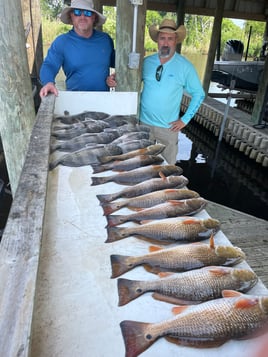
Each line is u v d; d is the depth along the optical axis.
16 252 0.97
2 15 2.75
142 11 2.98
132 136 2.42
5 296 0.81
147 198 1.66
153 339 0.95
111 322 1.00
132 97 2.98
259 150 7.34
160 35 2.75
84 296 1.08
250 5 10.67
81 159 2.04
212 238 1.28
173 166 2.01
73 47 2.90
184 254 1.26
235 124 8.20
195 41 29.39
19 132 3.17
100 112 2.89
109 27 23.61
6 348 0.69
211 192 6.81
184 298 1.10
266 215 5.95
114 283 1.14
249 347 0.94
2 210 4.32
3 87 2.97
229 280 1.13
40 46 8.00
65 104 2.84
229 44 11.24
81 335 0.95
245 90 10.88
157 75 2.87
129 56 2.91
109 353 0.91
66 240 1.35
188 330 0.96
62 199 1.65
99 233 1.40
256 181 7.34
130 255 1.29
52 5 23.86
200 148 9.30
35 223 1.12
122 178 1.86
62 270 1.19
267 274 2.63
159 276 1.18
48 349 0.91
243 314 0.98
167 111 2.95
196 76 2.89
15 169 3.34
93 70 3.00
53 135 2.35
